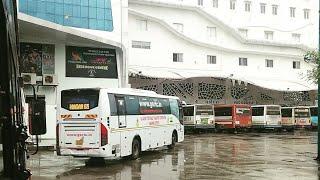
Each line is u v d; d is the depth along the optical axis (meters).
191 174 14.13
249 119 42.69
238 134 39.41
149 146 19.78
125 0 33.53
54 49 29.09
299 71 50.44
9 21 4.21
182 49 43.66
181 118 24.22
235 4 50.72
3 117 4.20
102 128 15.92
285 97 50.88
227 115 41.81
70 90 16.38
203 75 42.91
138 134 18.56
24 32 26.12
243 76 47.22
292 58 50.28
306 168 15.56
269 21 52.47
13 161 4.41
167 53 42.72
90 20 31.62
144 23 41.84
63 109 16.36
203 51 45.00
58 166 16.20
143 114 19.28
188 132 40.94
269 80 48.75
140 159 18.47
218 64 45.91
